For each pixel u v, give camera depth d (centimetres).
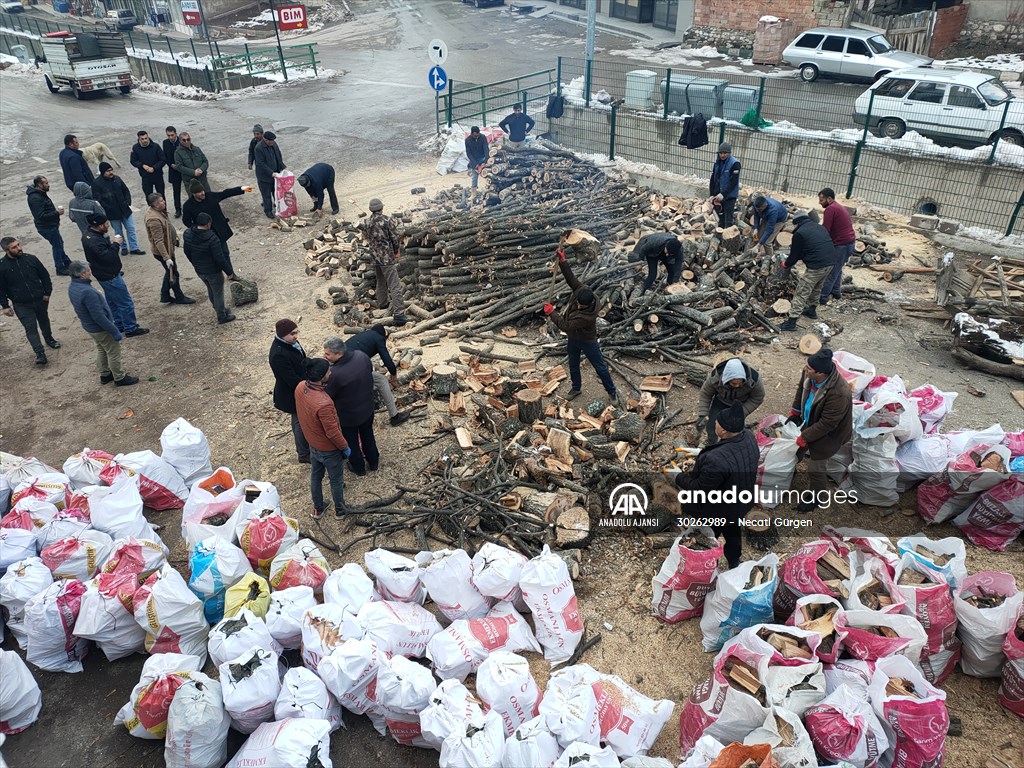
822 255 880
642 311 922
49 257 1305
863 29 2200
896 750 410
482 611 539
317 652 487
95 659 550
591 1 1766
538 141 1717
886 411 616
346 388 640
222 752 456
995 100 1512
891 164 1320
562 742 423
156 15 4150
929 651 472
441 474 700
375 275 1063
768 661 429
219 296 1031
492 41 3172
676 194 1483
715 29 2739
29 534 598
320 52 3209
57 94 2684
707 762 390
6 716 480
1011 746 444
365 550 626
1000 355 825
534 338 948
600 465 671
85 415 853
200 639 534
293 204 1405
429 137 1906
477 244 1060
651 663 512
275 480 722
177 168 1380
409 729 460
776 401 788
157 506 691
